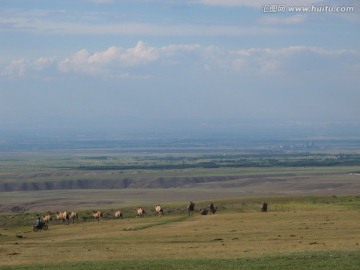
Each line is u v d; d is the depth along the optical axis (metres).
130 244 128.88
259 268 89.25
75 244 131.88
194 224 166.62
